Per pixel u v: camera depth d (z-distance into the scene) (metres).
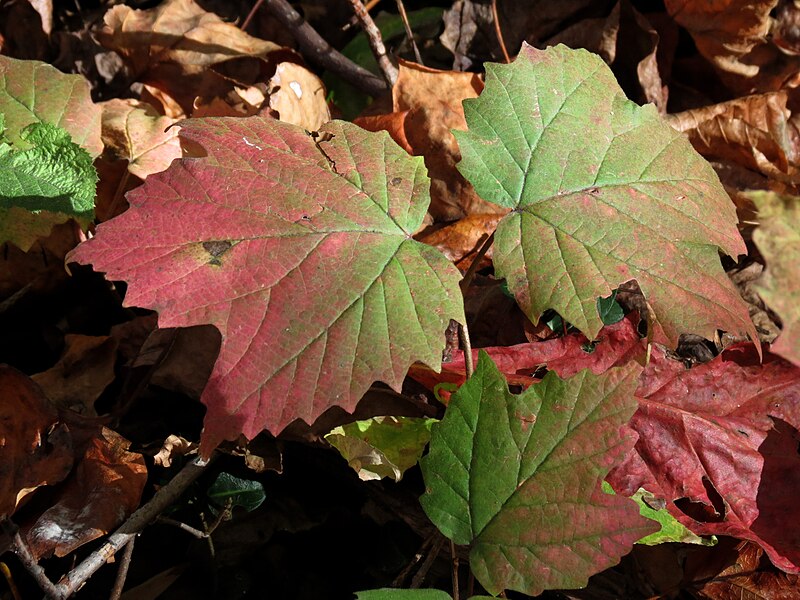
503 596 0.24
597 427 0.21
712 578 0.25
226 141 0.25
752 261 0.34
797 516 0.25
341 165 0.25
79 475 0.26
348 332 0.22
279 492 0.28
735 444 0.26
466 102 0.26
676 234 0.25
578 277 0.24
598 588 0.26
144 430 0.29
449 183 0.34
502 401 0.22
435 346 0.22
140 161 0.34
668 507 0.25
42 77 0.31
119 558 0.26
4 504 0.25
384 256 0.24
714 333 0.24
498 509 0.21
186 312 0.22
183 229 0.23
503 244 0.25
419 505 0.28
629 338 0.27
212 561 0.27
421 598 0.21
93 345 0.30
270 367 0.22
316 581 0.28
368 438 0.26
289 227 0.24
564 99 0.27
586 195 0.25
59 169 0.28
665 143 0.27
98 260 0.22
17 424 0.26
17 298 0.32
